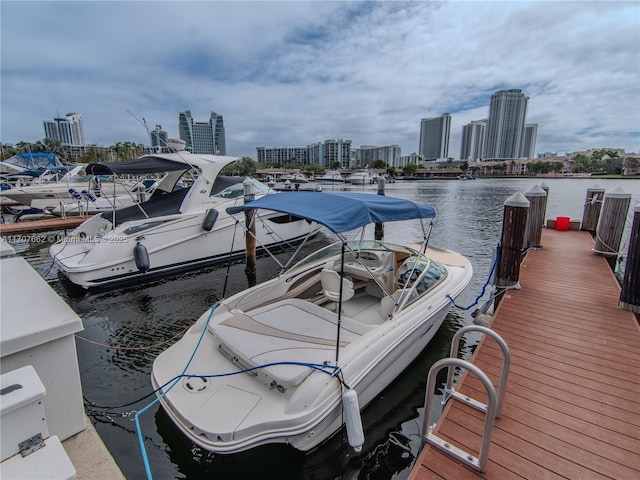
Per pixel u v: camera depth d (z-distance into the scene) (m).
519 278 5.41
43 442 1.29
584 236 8.34
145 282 7.07
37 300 2.00
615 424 2.43
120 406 3.45
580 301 4.55
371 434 3.09
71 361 1.81
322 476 2.74
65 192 13.78
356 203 3.08
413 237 11.77
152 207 8.09
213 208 7.81
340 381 2.60
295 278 4.12
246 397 2.58
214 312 3.52
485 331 2.47
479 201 23.84
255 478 2.73
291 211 3.10
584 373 3.03
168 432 3.06
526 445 2.27
